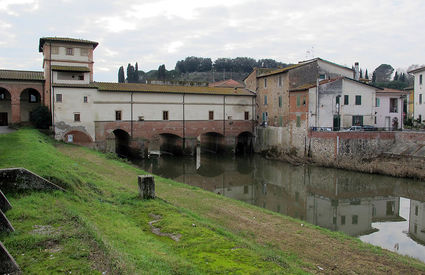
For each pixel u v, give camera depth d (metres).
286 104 51.91
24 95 52.06
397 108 53.12
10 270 8.17
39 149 25.95
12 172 13.88
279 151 53.44
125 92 49.16
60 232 10.73
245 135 61.62
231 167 47.06
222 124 57.47
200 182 37.56
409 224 23.00
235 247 12.57
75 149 41.03
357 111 48.78
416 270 13.46
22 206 12.54
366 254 14.82
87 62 49.91
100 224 12.79
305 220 23.70
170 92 51.97
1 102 50.91
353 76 55.62
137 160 50.00
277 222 19.02
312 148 46.09
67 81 46.44
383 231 21.52
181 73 171.75
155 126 51.62
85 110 46.75
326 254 14.57
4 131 43.00
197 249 11.98
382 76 156.12
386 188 32.69
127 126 49.56
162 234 13.47
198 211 19.69
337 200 29.25
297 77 51.50
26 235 10.22
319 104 46.78
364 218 24.38
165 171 43.56
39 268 8.55
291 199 29.98
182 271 9.71
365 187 33.25
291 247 15.15
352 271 13.02
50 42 47.75
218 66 174.12
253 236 16.20
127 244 11.20
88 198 16.16
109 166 32.16
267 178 39.56
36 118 46.56
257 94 60.50
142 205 16.95
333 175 38.47
